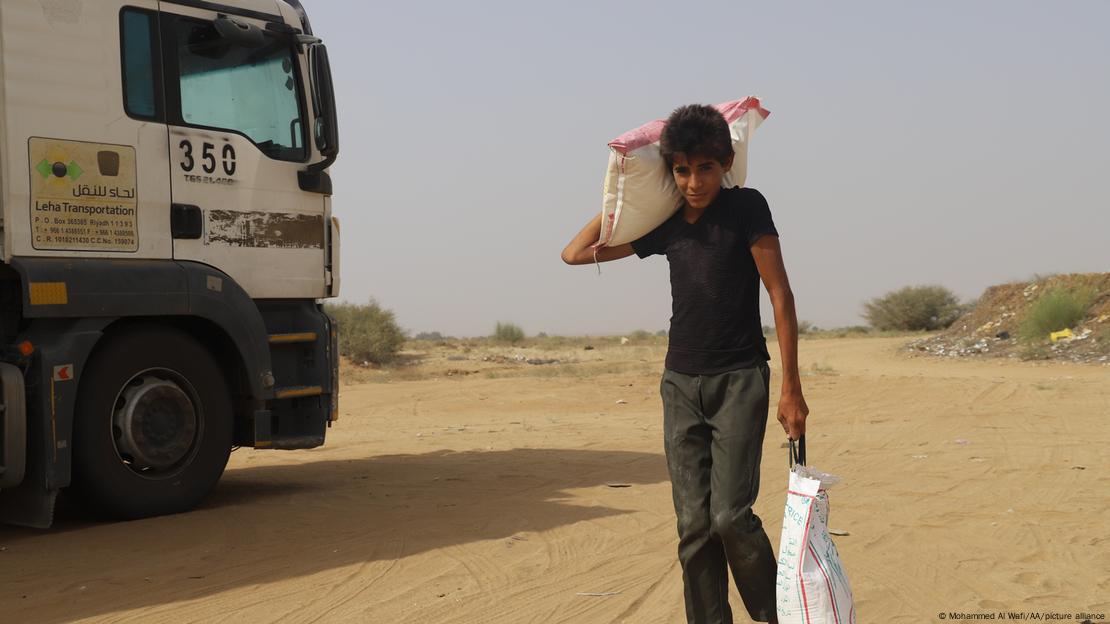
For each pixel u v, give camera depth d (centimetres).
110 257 719
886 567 599
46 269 677
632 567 599
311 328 852
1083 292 2997
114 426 727
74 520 741
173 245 754
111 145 721
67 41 702
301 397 847
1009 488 859
